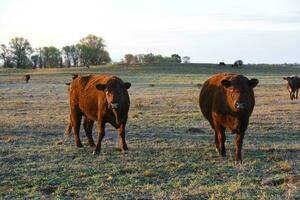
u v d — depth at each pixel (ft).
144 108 96.43
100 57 575.38
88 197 31.40
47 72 361.51
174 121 73.97
